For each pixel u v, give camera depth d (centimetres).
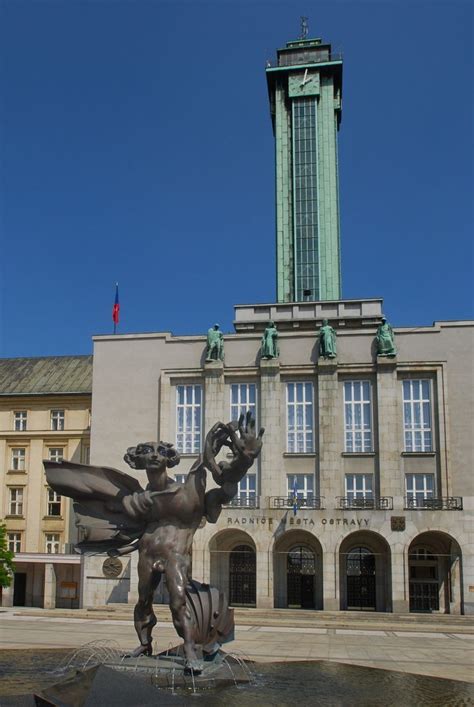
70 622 4047
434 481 5219
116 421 5703
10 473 6606
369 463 5269
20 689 1345
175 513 1569
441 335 5406
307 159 8212
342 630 3903
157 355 5750
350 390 5441
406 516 4881
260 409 5453
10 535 6462
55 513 6481
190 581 1562
